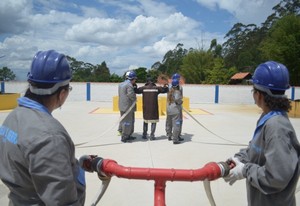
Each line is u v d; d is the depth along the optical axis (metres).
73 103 19.66
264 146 1.83
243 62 61.41
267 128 1.78
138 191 4.39
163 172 1.69
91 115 13.21
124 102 7.43
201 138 8.35
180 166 5.69
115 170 1.75
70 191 1.39
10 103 15.05
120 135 8.46
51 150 1.36
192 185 4.66
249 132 9.65
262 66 1.94
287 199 1.81
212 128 10.31
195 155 6.48
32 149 1.36
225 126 10.88
